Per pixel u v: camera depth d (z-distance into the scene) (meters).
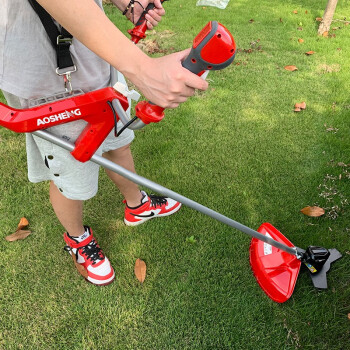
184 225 2.12
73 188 1.49
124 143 1.75
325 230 2.06
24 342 1.64
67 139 1.31
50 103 1.12
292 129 2.81
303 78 3.44
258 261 1.80
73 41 1.18
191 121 2.91
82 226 1.81
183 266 1.92
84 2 0.86
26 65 1.13
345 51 3.90
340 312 1.70
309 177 2.39
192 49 0.86
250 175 2.43
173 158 2.57
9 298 1.80
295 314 1.70
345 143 2.63
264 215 2.17
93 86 1.33
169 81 0.89
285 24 4.52
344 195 2.24
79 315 1.73
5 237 2.07
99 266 1.83
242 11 4.92
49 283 1.86
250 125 2.86
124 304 1.77
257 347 1.61
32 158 1.45
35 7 1.01
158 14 1.54
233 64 3.68
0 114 1.09
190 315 1.72
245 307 1.74
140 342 1.64
